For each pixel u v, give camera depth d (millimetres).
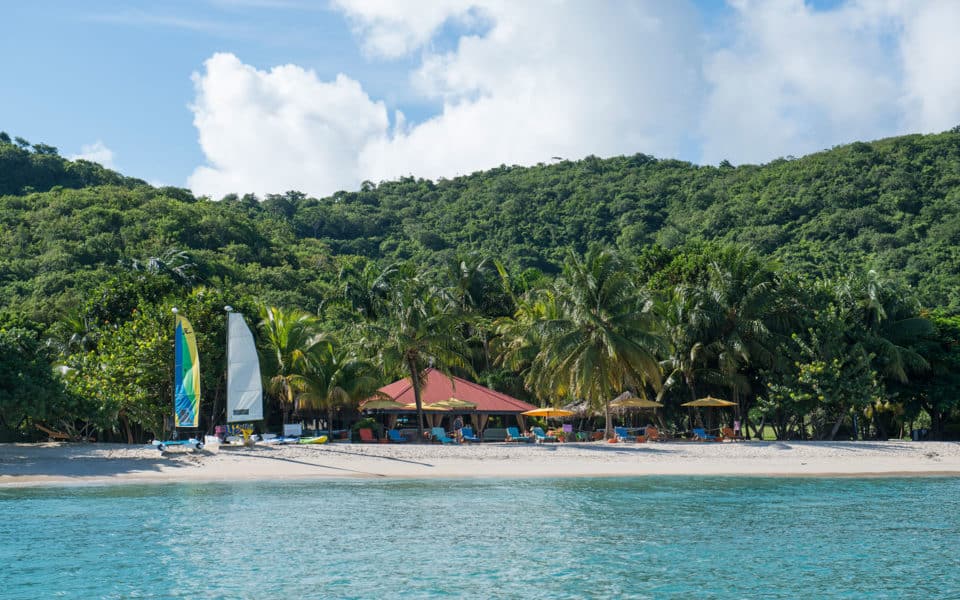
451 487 31172
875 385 48625
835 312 51219
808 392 48781
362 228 159625
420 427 45188
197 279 65750
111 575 16906
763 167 151625
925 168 121375
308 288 90750
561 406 54000
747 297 50438
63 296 66125
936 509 25703
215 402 47562
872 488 31359
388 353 44000
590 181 166750
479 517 23953
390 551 19203
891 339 53438
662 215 141000
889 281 54750
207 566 17672
